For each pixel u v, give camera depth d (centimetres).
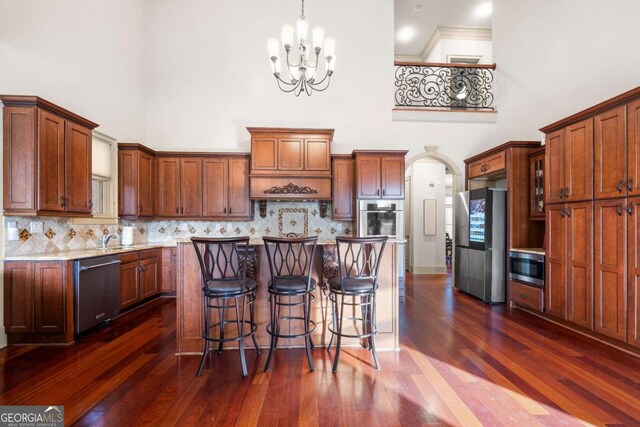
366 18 536
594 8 351
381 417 181
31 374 229
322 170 470
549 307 341
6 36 283
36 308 280
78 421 176
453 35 691
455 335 310
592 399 198
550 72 420
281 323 282
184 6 518
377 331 278
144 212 452
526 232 412
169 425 173
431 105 553
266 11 524
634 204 251
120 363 248
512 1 500
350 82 532
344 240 236
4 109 274
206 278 240
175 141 514
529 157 413
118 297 353
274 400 197
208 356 262
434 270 676
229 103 520
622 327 261
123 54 448
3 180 274
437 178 683
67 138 313
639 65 304
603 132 277
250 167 482
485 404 193
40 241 316
